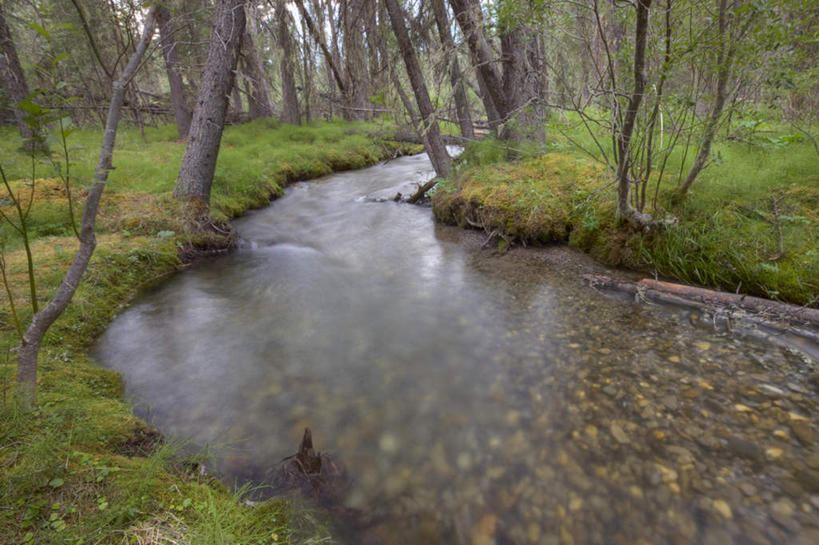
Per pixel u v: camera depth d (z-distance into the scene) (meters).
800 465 2.18
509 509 2.10
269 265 5.87
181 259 5.95
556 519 2.03
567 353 3.34
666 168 5.40
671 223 4.39
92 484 1.74
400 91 8.12
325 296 4.76
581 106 4.56
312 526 1.99
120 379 3.17
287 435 2.64
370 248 6.38
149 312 4.43
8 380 2.29
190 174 6.93
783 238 3.93
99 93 14.21
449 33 7.10
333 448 2.53
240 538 1.69
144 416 2.77
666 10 3.30
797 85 3.53
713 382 2.84
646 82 3.43
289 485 2.24
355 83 9.21
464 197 6.82
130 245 5.62
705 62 3.48
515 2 4.09
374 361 3.44
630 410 2.66
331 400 2.97
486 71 7.14
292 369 3.35
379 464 2.40
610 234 5.06
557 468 2.30
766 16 3.05
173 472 2.13
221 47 6.79
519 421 2.68
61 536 1.46
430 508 2.12
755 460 2.23
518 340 3.61
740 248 4.03
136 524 1.60
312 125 16.84
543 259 5.36
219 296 4.84
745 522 1.93
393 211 8.38
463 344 3.62
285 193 10.38
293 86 15.77
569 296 4.34
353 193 10.15
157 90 23.84
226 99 7.03
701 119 4.03
